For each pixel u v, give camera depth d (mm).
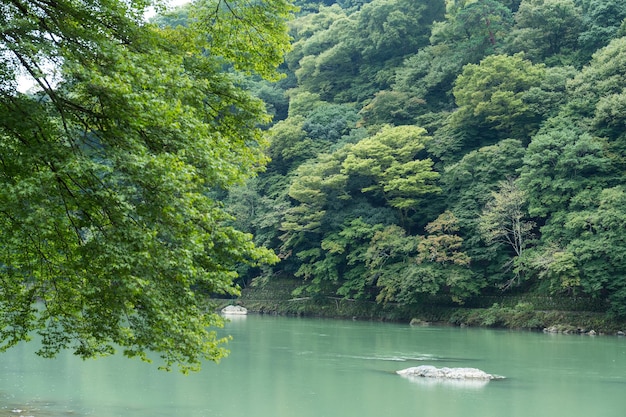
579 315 38656
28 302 9352
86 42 8297
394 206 51125
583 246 37500
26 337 9719
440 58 61688
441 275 43906
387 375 21281
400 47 71750
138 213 8180
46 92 7984
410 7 71500
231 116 11094
